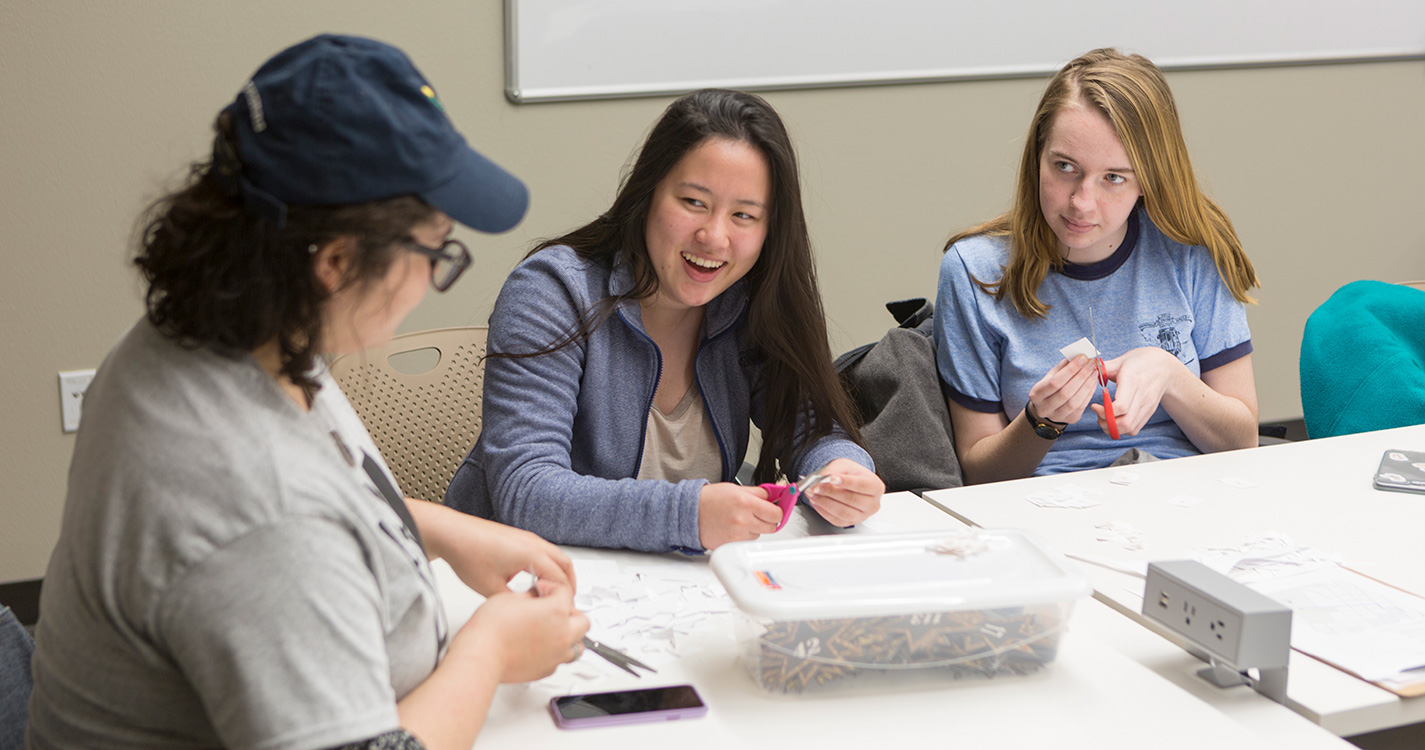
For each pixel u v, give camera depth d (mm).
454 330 1788
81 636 665
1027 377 1793
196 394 648
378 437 1720
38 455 2455
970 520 1344
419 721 721
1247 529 1305
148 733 685
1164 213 1748
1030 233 1775
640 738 833
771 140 1268
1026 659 925
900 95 2957
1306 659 984
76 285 2408
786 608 857
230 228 635
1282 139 3373
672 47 2709
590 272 1369
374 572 703
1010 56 3016
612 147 2732
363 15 2461
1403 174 3553
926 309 1962
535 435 1295
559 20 2596
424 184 656
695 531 1161
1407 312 2039
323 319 678
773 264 1350
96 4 2287
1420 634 1014
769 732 844
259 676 610
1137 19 3104
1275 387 3594
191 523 616
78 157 2348
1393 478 1453
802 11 2791
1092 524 1328
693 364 1450
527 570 983
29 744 747
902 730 849
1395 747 1152
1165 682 921
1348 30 3330
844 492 1229
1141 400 1629
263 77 652
